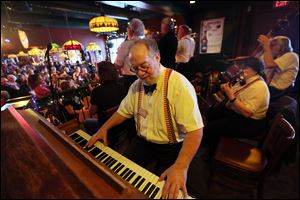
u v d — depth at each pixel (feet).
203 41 13.85
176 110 2.84
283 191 4.33
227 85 5.17
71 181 1.32
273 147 3.57
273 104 5.50
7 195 1.44
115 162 2.76
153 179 2.35
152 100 3.01
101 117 4.99
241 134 5.05
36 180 1.41
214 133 5.25
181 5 12.36
